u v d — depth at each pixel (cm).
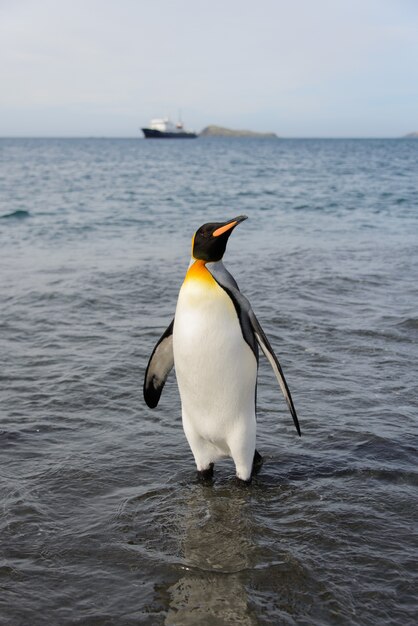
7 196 3083
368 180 4231
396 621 336
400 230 1945
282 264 1338
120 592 361
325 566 382
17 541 406
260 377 687
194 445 474
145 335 842
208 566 383
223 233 429
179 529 423
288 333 839
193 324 429
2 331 856
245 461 468
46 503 452
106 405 619
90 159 7925
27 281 1167
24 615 341
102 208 2581
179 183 4025
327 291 1085
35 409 607
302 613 343
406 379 681
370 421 581
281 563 385
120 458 519
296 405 615
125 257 1457
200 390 443
